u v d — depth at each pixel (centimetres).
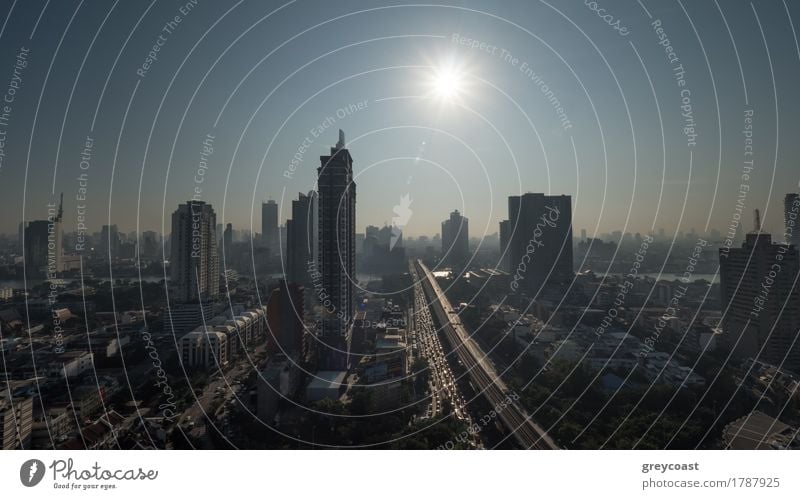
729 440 4709
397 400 6309
